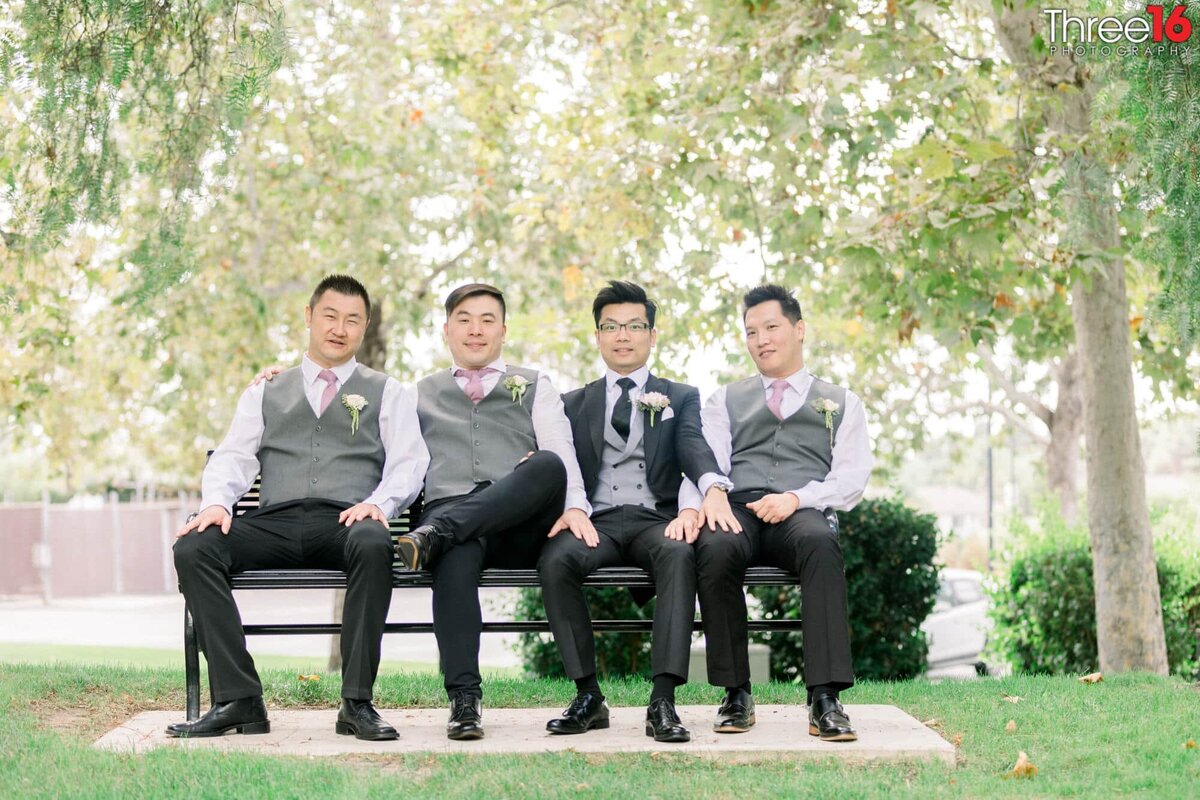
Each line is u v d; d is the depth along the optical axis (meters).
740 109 7.46
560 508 4.19
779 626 3.96
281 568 4.15
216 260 9.81
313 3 7.74
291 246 10.30
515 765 3.43
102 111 4.80
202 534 3.90
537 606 7.25
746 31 7.68
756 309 4.55
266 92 4.93
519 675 8.64
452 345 4.51
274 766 3.31
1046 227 7.46
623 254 9.09
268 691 4.94
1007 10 7.20
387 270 9.92
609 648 7.26
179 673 5.47
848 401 4.50
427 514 4.32
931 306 7.33
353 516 3.99
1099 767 3.53
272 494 4.19
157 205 5.54
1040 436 18.33
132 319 10.02
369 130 9.54
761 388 4.61
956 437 19.11
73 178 4.81
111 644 14.54
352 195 9.67
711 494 4.09
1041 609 7.89
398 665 11.09
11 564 26.73
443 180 10.16
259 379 4.37
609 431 4.44
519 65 9.41
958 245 7.19
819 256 8.11
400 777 3.31
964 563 28.39
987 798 3.16
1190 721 4.16
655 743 3.67
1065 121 7.18
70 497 34.47
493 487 4.00
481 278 10.04
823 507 4.19
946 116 7.81
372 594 3.80
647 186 8.46
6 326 7.12
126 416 11.56
